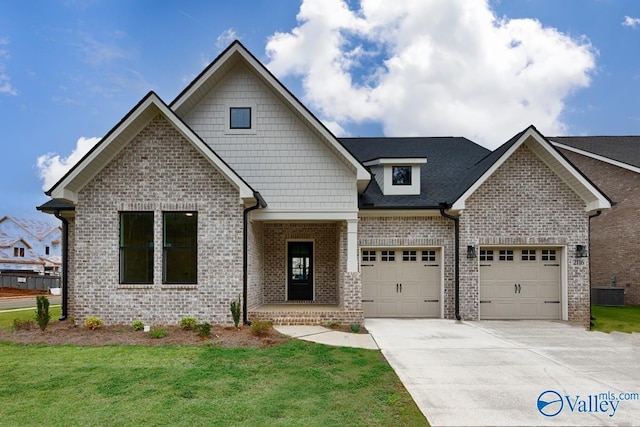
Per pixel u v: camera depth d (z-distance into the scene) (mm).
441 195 14195
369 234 13641
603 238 20172
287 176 12844
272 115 12977
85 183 11648
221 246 11648
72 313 13109
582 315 13148
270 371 7516
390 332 11297
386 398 6293
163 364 7891
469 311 13203
